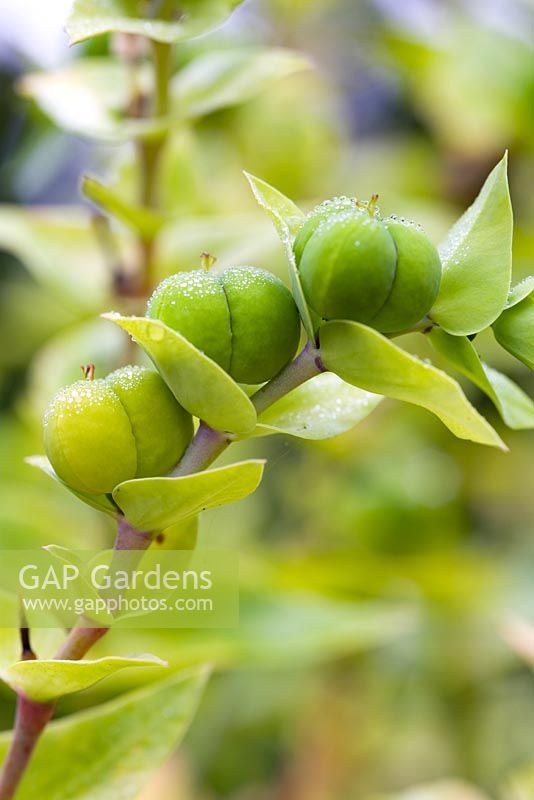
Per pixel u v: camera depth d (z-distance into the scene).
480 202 0.28
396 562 0.47
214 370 0.26
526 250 0.50
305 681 0.55
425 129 0.64
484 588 0.50
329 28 0.61
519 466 0.57
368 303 0.27
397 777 0.55
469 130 0.56
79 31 0.33
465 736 0.56
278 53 0.39
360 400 0.28
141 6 0.34
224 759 0.55
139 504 0.27
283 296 0.27
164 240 0.45
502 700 0.59
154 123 0.37
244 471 0.26
